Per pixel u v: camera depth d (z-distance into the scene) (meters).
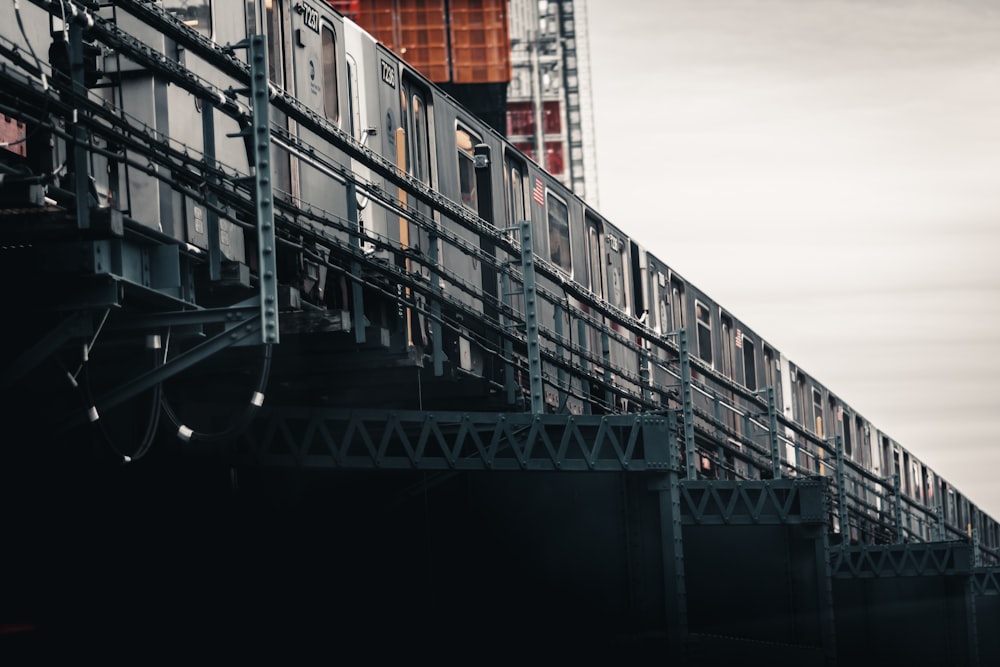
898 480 50.75
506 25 71.94
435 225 21.55
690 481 29.47
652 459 22.59
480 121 26.38
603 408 29.20
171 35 14.66
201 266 16.48
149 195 15.66
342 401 23.39
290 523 22.61
